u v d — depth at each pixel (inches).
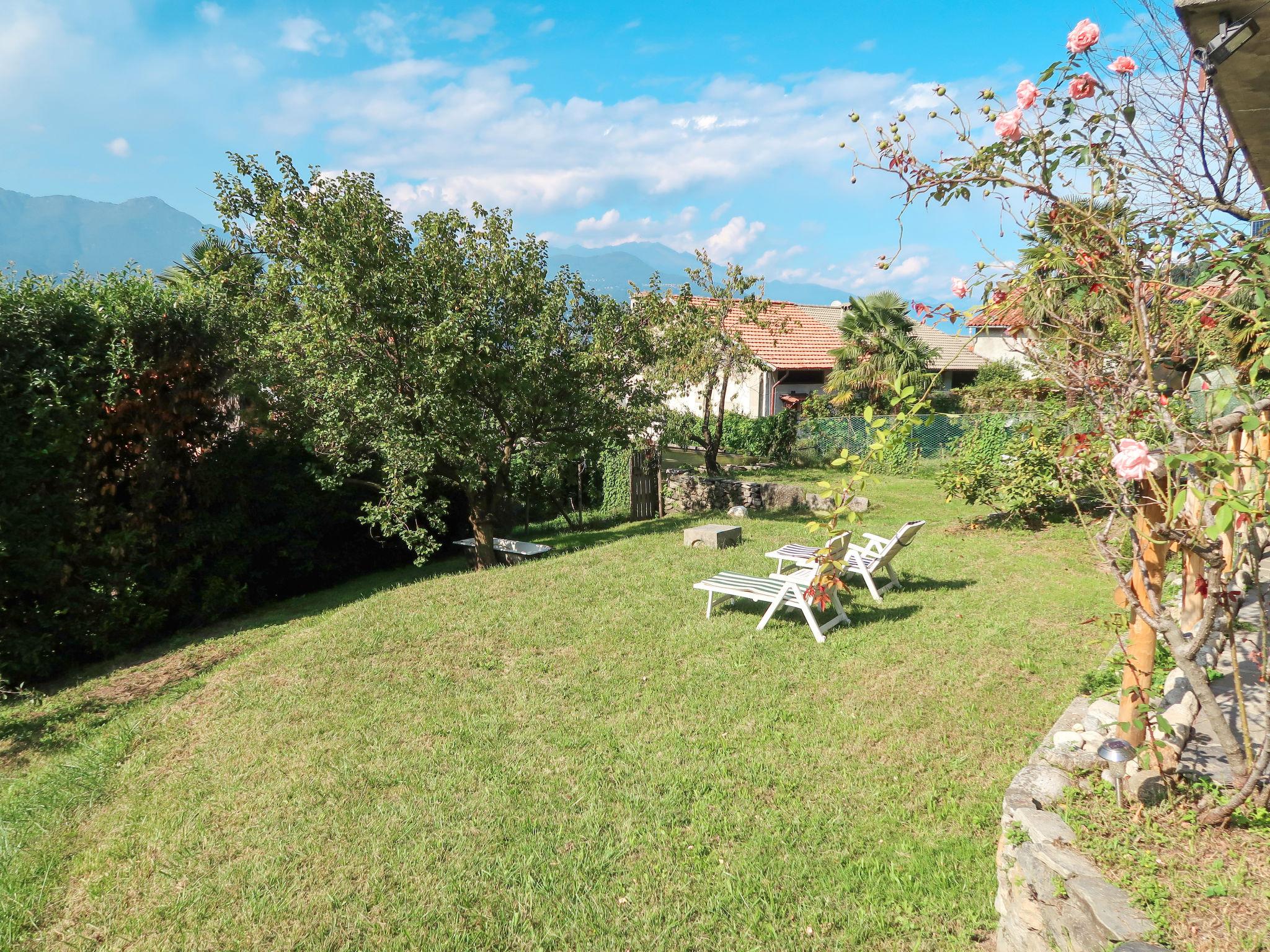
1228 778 134.0
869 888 149.4
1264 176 181.5
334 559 549.0
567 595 359.9
